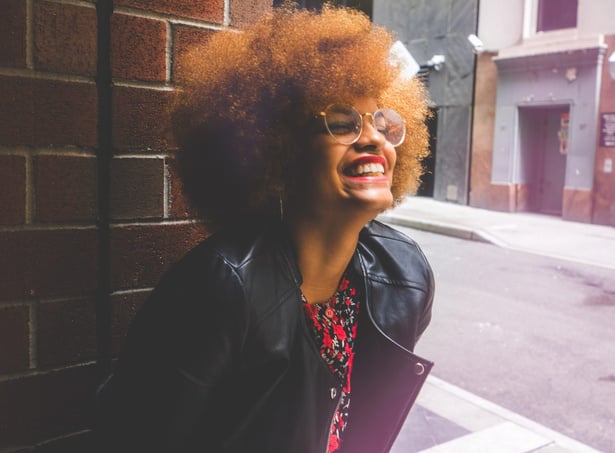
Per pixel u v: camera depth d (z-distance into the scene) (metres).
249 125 1.18
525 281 8.05
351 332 1.31
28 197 1.49
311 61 1.14
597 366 4.98
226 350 1.07
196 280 1.09
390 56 1.22
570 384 4.60
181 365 1.06
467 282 7.94
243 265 1.10
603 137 12.42
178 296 1.09
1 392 1.48
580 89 12.69
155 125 1.67
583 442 3.71
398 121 1.23
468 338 5.66
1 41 1.43
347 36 1.18
